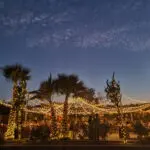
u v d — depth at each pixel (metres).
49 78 34.34
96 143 23.36
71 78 34.56
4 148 19.05
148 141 23.55
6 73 32.34
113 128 35.12
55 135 30.66
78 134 30.81
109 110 35.72
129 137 28.86
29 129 33.34
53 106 35.38
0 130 35.81
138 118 36.16
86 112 36.69
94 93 39.62
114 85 27.12
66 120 32.28
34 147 19.70
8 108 39.44
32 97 33.62
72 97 36.44
